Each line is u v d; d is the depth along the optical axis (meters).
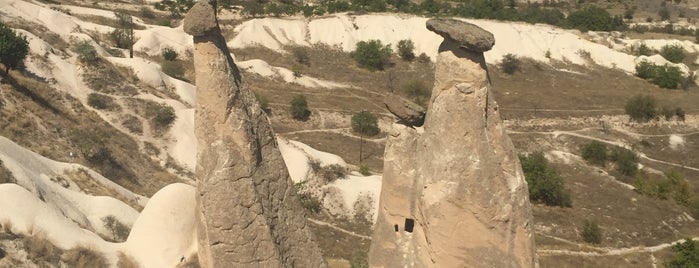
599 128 72.62
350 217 47.78
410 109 17.64
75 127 49.06
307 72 85.31
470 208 16.80
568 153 65.56
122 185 44.16
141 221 23.80
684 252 41.66
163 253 22.62
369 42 90.06
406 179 17.86
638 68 93.19
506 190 16.77
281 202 18.62
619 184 58.09
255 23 94.06
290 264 18.61
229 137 17.62
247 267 17.88
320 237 43.00
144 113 56.50
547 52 96.25
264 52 89.62
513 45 95.88
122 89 58.78
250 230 17.72
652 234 48.47
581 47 98.56
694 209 52.44
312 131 67.50
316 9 104.81
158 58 80.44
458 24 16.38
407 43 93.94
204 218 18.05
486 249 16.98
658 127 73.50
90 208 33.66
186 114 57.81
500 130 16.89
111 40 79.12
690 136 72.00
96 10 88.31
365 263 34.34
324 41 94.88
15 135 41.97
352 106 75.44
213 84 17.48
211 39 17.42
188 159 53.28
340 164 54.81
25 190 25.83
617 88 87.88
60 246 24.22
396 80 85.94
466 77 16.52
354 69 88.19
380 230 18.61
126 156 49.31
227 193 17.55
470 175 16.70
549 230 47.88
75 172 39.31
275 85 78.69
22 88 50.38
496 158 16.77
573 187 56.66
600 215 51.12
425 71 89.69
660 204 54.03
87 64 59.94
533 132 70.75
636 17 144.25
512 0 142.38
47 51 58.75
